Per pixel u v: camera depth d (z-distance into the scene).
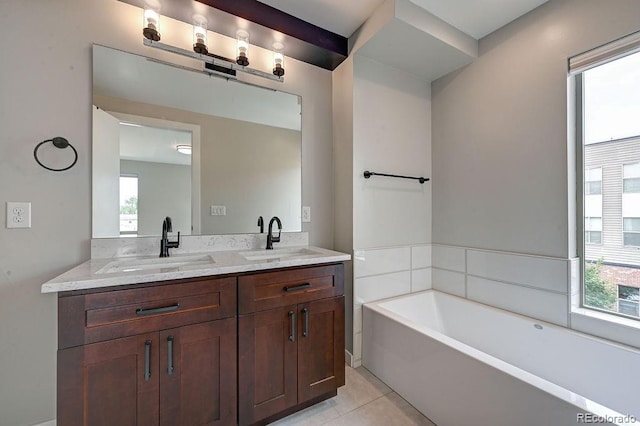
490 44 2.07
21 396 1.34
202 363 1.21
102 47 1.51
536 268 1.79
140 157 1.63
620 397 1.38
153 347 1.11
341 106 2.20
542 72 1.78
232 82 1.91
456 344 1.41
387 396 1.71
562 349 1.60
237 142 1.92
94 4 1.50
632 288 1.51
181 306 1.17
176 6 1.58
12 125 1.32
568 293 1.64
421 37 1.88
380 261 2.20
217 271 1.24
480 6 1.79
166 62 1.68
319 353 1.53
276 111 2.06
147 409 1.10
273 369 1.38
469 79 2.21
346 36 2.10
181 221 1.74
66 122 1.43
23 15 1.35
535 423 1.06
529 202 1.84
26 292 1.35
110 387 1.04
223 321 1.26
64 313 0.98
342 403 1.63
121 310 1.06
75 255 1.45
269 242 1.91
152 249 1.65
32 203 1.36
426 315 2.29
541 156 1.78
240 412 1.29
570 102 1.67
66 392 0.98
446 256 2.38
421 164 2.47
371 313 1.98
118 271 1.20
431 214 2.50
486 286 2.07
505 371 1.17
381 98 2.23
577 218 1.69
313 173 2.21
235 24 1.73
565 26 1.67
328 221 2.28
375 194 2.20
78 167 1.46
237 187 1.92
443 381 1.43
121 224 1.57
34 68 1.36
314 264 1.53
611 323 1.46
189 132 1.77
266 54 2.01
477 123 2.16
